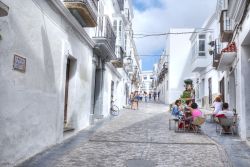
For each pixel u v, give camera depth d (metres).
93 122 12.88
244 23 8.70
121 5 22.67
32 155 6.59
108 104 17.67
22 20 5.93
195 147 7.96
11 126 5.57
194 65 24.22
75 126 10.09
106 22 13.24
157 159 6.52
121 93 25.03
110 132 10.48
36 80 6.70
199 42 23.33
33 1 6.46
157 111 22.30
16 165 5.77
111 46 14.38
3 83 5.24
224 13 12.70
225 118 10.23
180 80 34.72
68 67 10.23
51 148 7.48
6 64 5.32
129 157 6.68
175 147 7.93
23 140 6.12
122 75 25.38
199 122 10.73
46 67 7.32
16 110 5.75
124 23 22.70
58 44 8.23
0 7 4.33
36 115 6.75
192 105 11.40
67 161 6.21
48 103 7.50
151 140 8.99
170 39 35.34
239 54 9.59
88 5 9.38
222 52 11.13
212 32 21.69
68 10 8.61
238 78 9.95
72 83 10.19
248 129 9.16
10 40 5.43
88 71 12.02
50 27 7.58
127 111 21.52
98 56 14.17
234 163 6.24
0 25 5.07
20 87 5.89
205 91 23.98
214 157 6.76
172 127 12.45
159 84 51.75
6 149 5.42
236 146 8.14
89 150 7.36
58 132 8.21
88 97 12.07
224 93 16.11
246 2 8.03
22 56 5.95
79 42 10.52
